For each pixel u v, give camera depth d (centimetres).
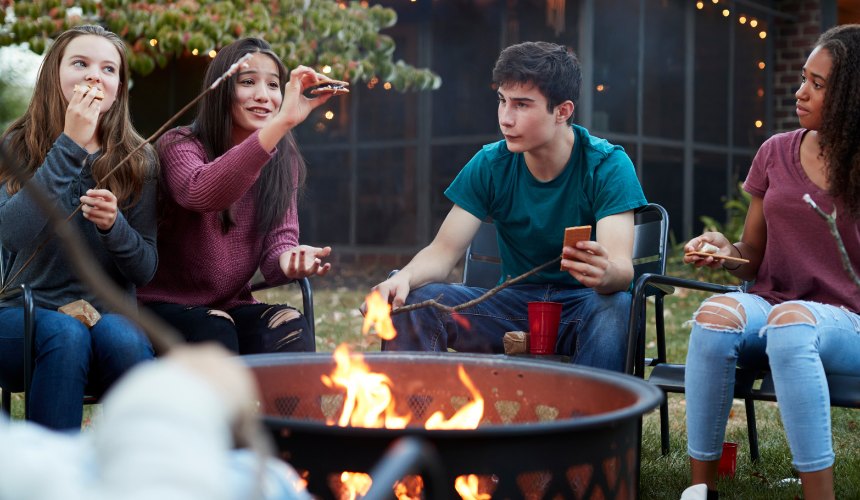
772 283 215
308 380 154
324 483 112
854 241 201
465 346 249
